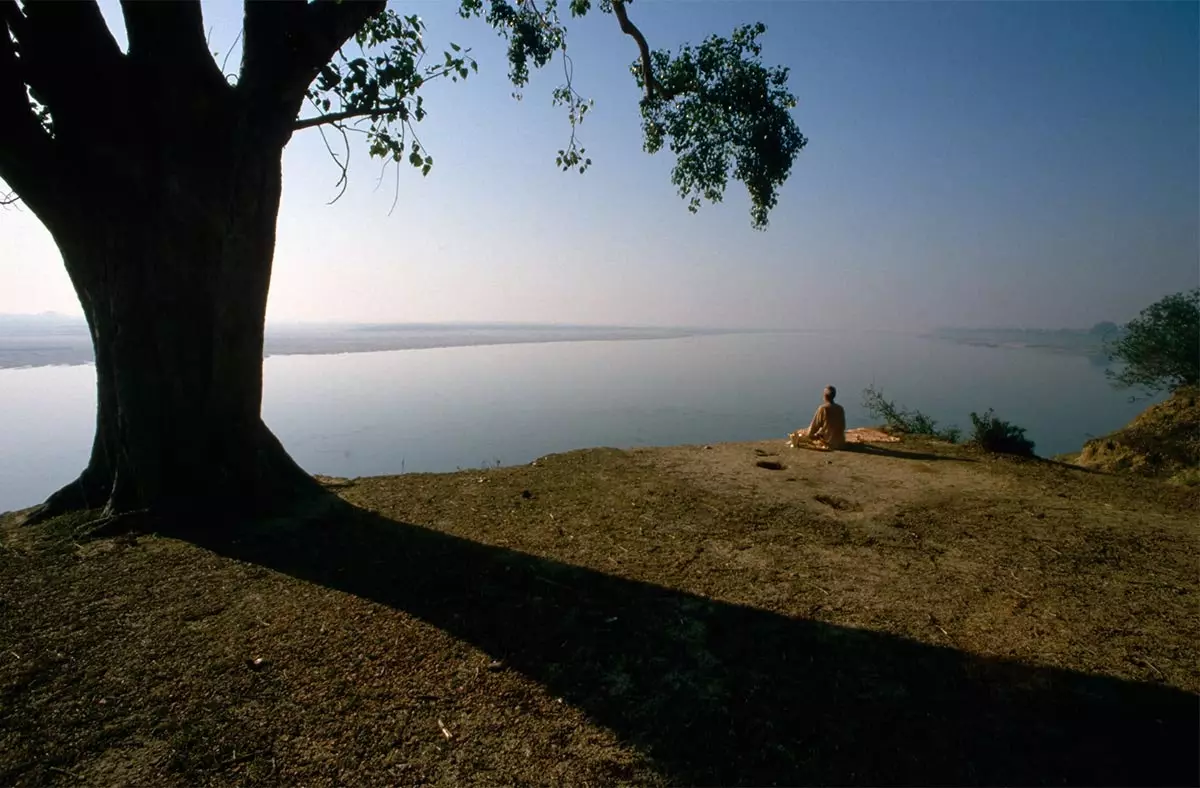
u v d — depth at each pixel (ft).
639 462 28.48
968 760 8.84
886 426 40.70
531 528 18.85
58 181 16.76
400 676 10.81
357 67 19.10
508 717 9.77
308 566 15.46
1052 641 12.11
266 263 18.57
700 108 29.45
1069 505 21.79
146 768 8.64
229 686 10.48
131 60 17.19
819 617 13.11
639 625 12.69
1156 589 14.67
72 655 11.42
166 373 17.84
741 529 18.98
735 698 10.28
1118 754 8.95
